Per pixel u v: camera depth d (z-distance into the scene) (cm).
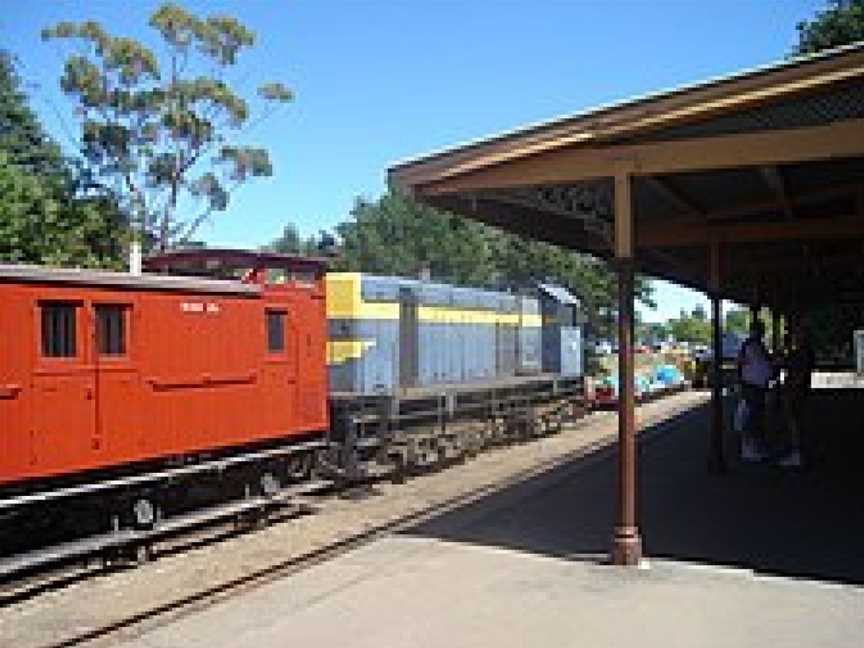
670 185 1305
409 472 2066
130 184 3566
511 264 5909
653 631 827
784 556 1085
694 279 2519
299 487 1636
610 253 1698
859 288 2769
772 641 797
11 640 948
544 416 2873
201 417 1388
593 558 1093
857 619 853
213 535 1408
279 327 1599
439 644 808
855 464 1830
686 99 984
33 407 1111
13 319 1091
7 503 1067
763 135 981
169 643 846
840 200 1466
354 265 7981
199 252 1598
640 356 5191
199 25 3544
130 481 1241
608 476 1772
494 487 1788
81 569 1212
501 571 1043
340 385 1936
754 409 1908
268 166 3762
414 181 1116
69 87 3456
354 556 1140
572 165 1064
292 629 865
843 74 920
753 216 1590
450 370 2331
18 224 2175
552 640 809
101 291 1212
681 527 1252
